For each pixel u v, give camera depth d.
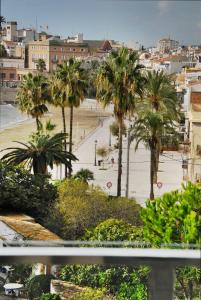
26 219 25.53
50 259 2.14
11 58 162.88
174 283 2.17
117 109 48.00
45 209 27.84
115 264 2.18
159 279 2.17
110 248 2.19
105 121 113.88
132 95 47.47
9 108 147.38
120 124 48.62
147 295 2.24
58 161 42.28
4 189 28.52
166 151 62.69
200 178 55.53
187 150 60.28
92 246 2.28
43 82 59.53
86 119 117.50
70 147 56.12
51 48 155.75
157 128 48.25
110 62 47.78
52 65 155.62
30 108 59.91
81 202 26.33
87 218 25.36
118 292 2.63
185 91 72.06
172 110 50.38
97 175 69.12
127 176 52.09
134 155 81.12
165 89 49.19
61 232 25.25
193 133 57.97
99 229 16.31
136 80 47.41
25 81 60.50
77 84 54.03
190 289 2.23
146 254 2.15
